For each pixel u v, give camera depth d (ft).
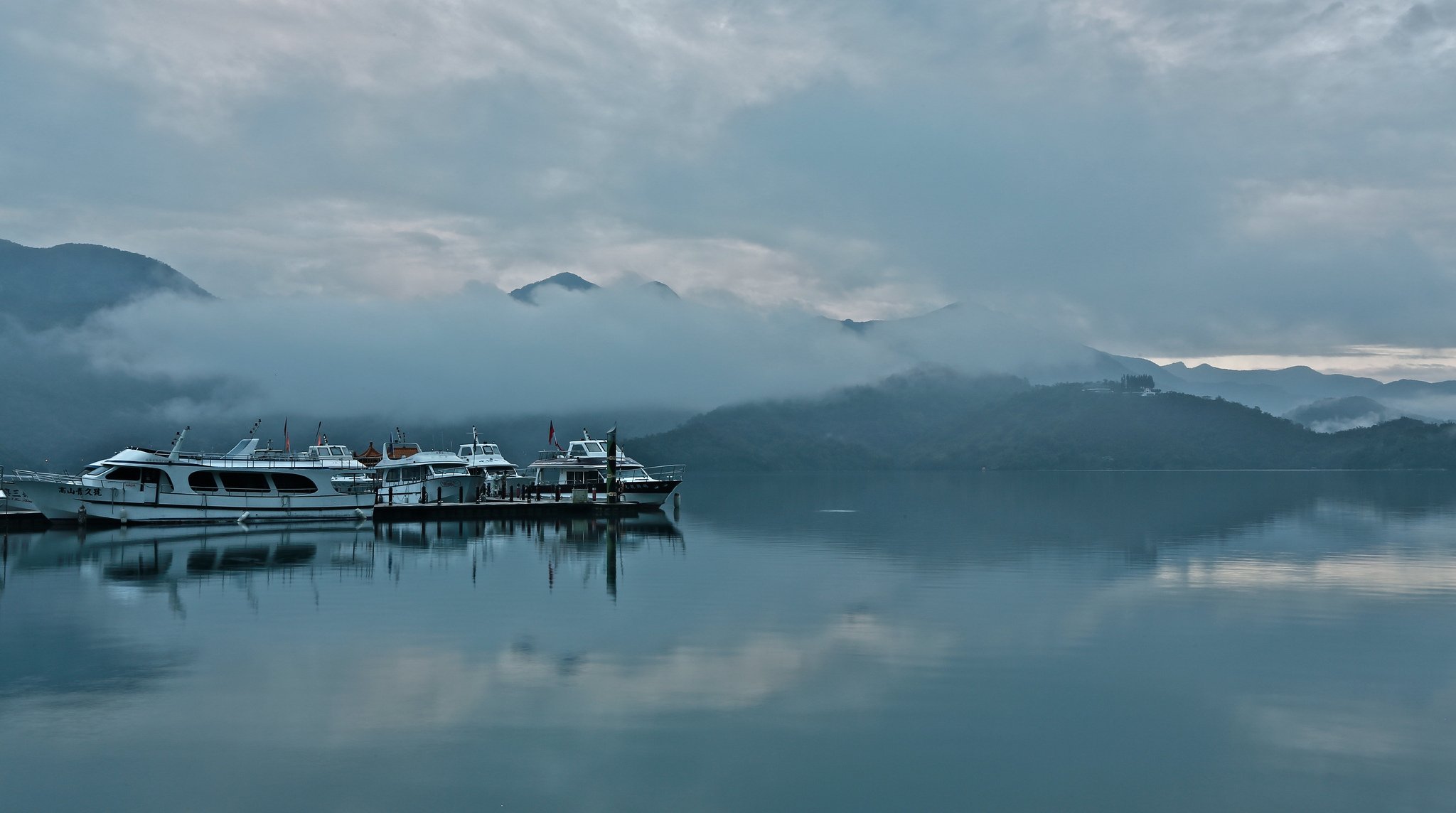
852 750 64.18
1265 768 61.67
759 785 58.80
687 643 92.38
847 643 92.38
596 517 262.47
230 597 119.24
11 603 114.62
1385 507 322.55
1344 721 70.23
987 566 148.46
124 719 69.36
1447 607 110.83
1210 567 146.92
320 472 234.58
